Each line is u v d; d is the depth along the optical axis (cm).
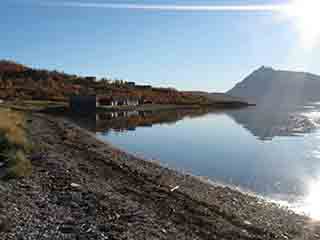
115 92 15775
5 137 1856
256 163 2580
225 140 4000
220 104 16488
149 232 926
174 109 12106
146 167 2062
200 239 952
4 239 773
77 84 16800
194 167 2405
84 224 916
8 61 17950
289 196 1748
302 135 4494
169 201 1291
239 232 1066
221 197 1563
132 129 5238
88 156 2056
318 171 2316
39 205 1017
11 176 1255
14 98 10444
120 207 1098
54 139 2661
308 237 1155
